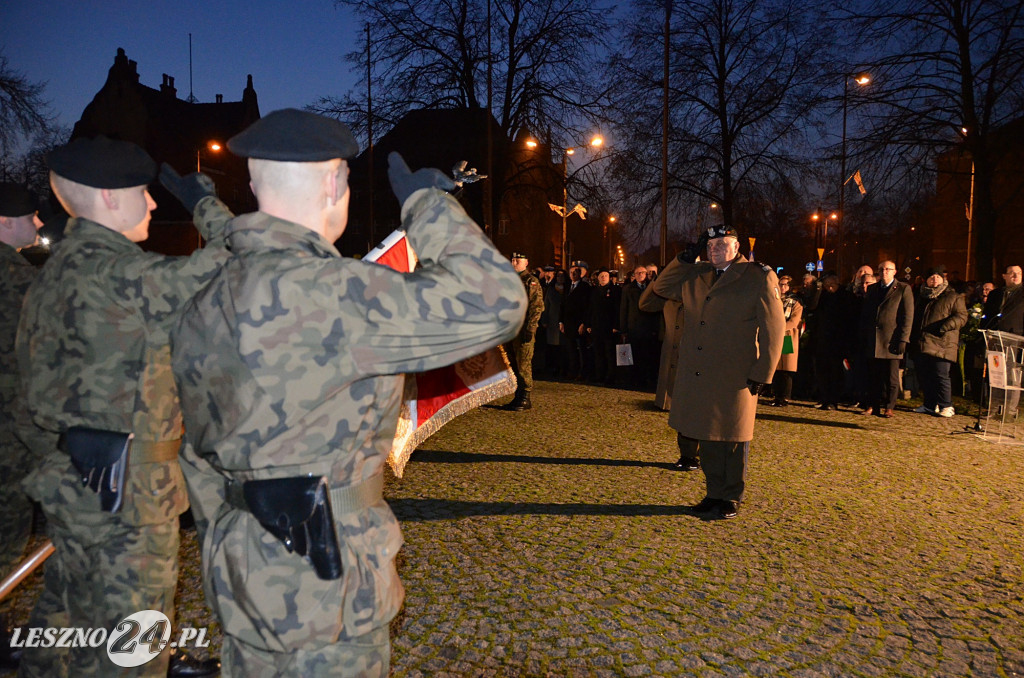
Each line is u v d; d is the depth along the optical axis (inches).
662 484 228.1
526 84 930.1
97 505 82.6
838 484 230.7
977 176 753.0
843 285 417.4
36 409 84.7
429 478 232.7
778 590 150.3
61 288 84.1
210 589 60.0
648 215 952.9
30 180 687.7
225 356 57.3
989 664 122.5
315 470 58.3
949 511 204.1
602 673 117.3
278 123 62.2
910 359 411.5
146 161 90.5
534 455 265.4
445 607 139.9
